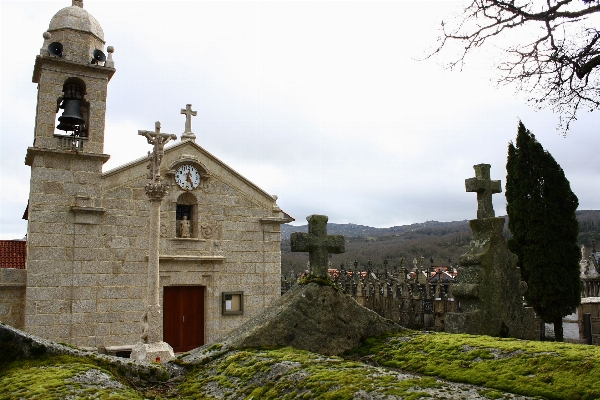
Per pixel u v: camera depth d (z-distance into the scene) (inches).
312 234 293.4
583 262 935.7
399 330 295.6
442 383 182.5
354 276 1240.2
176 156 895.7
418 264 1037.2
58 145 794.2
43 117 791.7
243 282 931.3
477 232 388.5
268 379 211.2
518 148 706.8
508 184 717.9
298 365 216.5
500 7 359.3
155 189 669.3
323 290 283.3
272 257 963.3
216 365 249.6
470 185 399.2
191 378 246.5
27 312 740.7
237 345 261.9
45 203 775.1
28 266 756.6
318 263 292.5
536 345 221.0
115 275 812.6
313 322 275.4
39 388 203.8
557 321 649.6
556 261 653.3
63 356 254.4
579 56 355.3
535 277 662.5
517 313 374.3
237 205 945.5
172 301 875.4
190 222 917.2
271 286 953.5
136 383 245.9
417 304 887.1
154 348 633.0
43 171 780.6
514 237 699.4
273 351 248.7
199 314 897.5
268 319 270.4
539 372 187.2
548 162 683.4
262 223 964.0
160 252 859.4
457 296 374.0
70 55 819.4
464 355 225.3
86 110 852.0
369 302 1103.0
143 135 682.8
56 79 807.7
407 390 171.6
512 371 194.1
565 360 191.0
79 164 807.7
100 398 193.2
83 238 796.0
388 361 247.3
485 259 368.8
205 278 903.7
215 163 934.4
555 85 373.1
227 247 924.6
